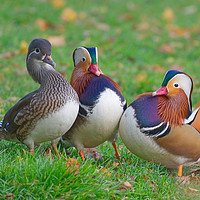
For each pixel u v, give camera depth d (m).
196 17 25.69
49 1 24.97
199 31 23.11
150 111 8.20
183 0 28.84
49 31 20.52
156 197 7.66
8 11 22.48
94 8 25.16
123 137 8.55
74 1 25.91
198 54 19.27
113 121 8.58
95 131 8.59
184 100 8.29
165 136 8.16
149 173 8.35
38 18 22.12
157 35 21.81
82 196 7.02
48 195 7.00
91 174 7.51
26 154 8.18
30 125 8.16
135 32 21.89
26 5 23.78
